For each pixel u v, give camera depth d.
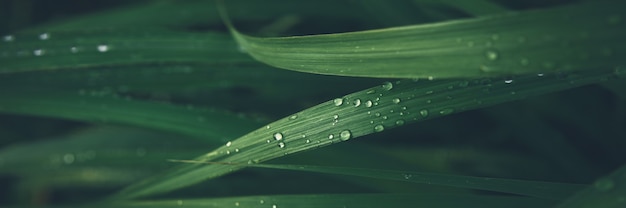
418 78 0.47
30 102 0.57
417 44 0.45
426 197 0.49
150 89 0.57
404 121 0.48
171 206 0.52
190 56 0.55
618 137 0.58
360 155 0.54
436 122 0.61
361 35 0.46
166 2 0.60
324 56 0.47
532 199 0.49
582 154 0.59
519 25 0.44
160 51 0.55
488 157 0.62
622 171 0.45
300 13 0.59
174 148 0.60
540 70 0.44
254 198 0.50
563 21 0.44
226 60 0.55
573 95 0.57
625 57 0.44
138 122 0.55
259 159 0.48
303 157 0.54
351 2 0.57
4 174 0.65
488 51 0.45
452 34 0.45
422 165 0.58
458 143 0.62
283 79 0.56
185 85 0.57
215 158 0.49
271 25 0.64
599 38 0.44
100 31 0.55
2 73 0.57
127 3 0.73
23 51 0.55
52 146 0.64
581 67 0.44
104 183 0.65
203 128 0.54
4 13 0.73
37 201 0.71
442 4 0.55
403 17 0.53
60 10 0.76
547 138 0.57
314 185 0.60
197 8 0.60
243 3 0.58
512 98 0.47
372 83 0.55
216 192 0.61
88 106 0.56
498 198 0.49
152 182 0.52
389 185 0.54
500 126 0.61
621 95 0.50
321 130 0.48
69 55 0.55
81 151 0.62
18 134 0.71
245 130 0.54
